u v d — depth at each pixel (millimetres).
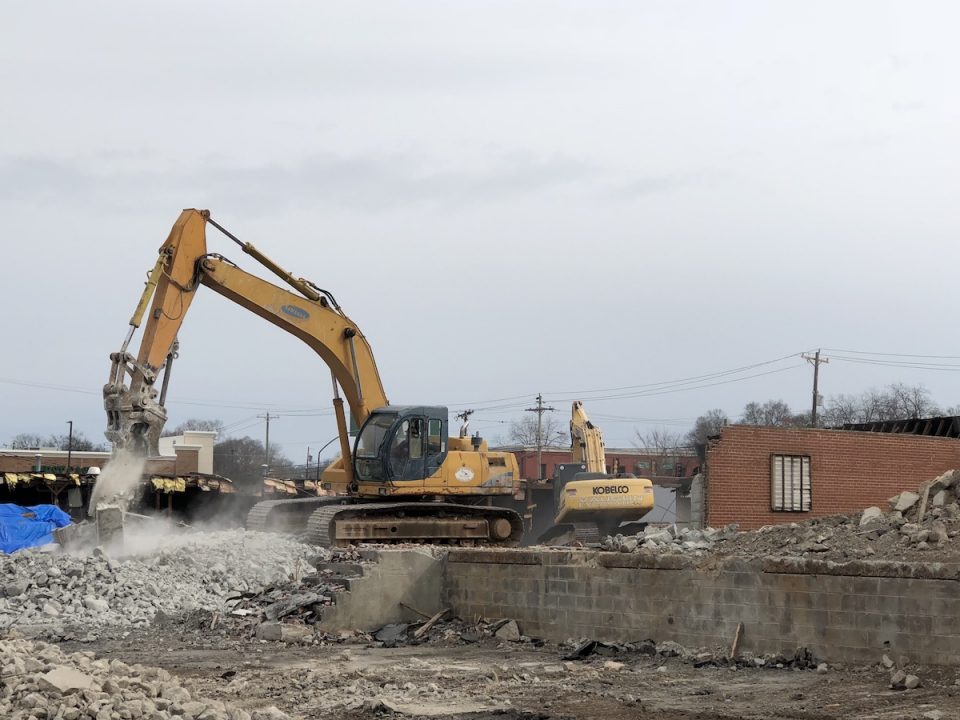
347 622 18672
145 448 23141
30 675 10422
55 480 43812
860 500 32062
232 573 21641
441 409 28062
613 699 11883
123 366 22922
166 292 24141
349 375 28016
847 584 13453
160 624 19141
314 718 11133
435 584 19312
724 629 14852
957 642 12312
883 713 10570
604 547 19156
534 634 17672
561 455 83688
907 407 99750
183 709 10078
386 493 27359
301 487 50031
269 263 26797
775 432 31422
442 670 14344
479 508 27875
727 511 30641
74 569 20766
